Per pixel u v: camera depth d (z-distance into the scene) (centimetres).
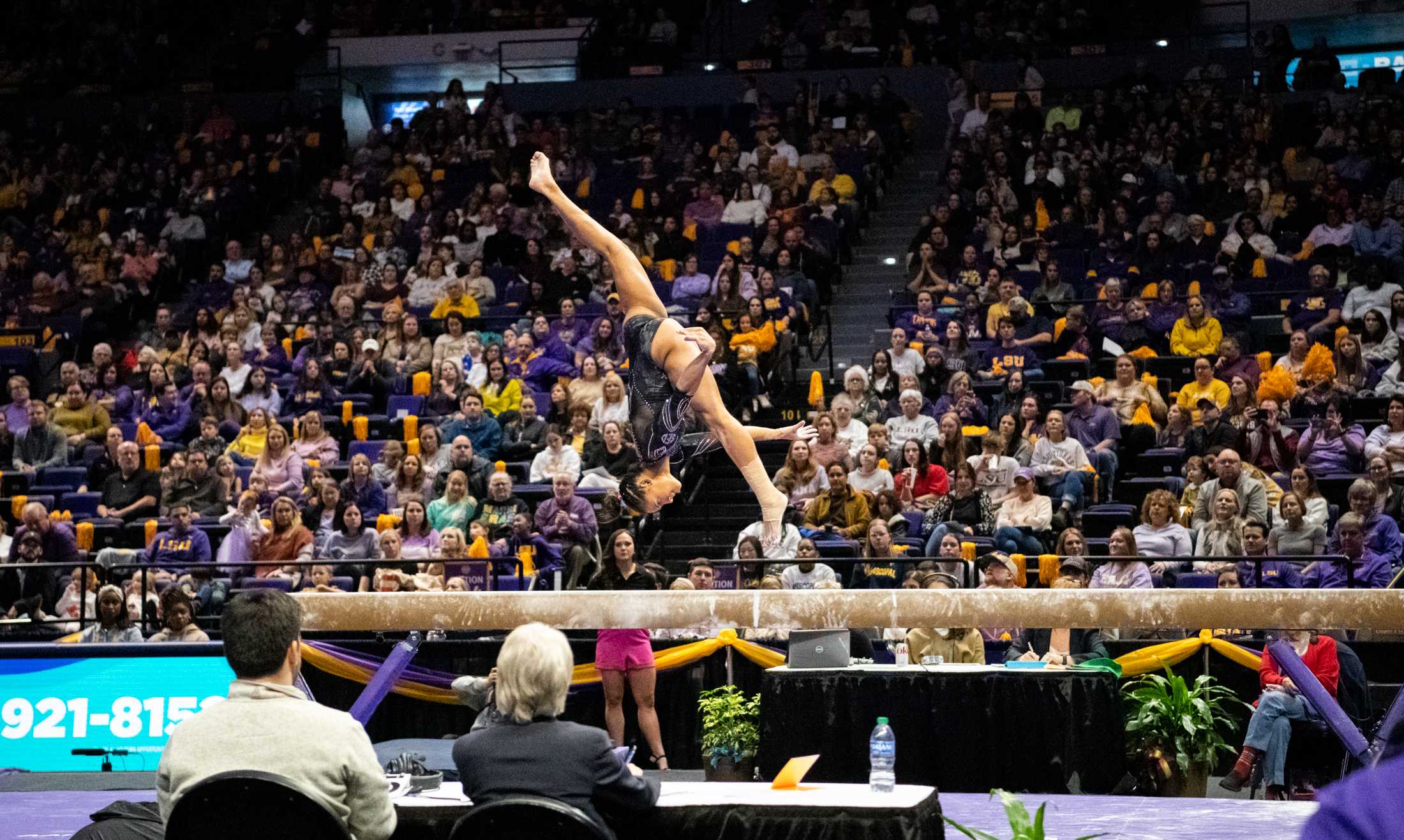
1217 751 764
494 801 379
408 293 1747
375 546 1120
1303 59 2031
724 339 1397
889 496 1155
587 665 938
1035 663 770
